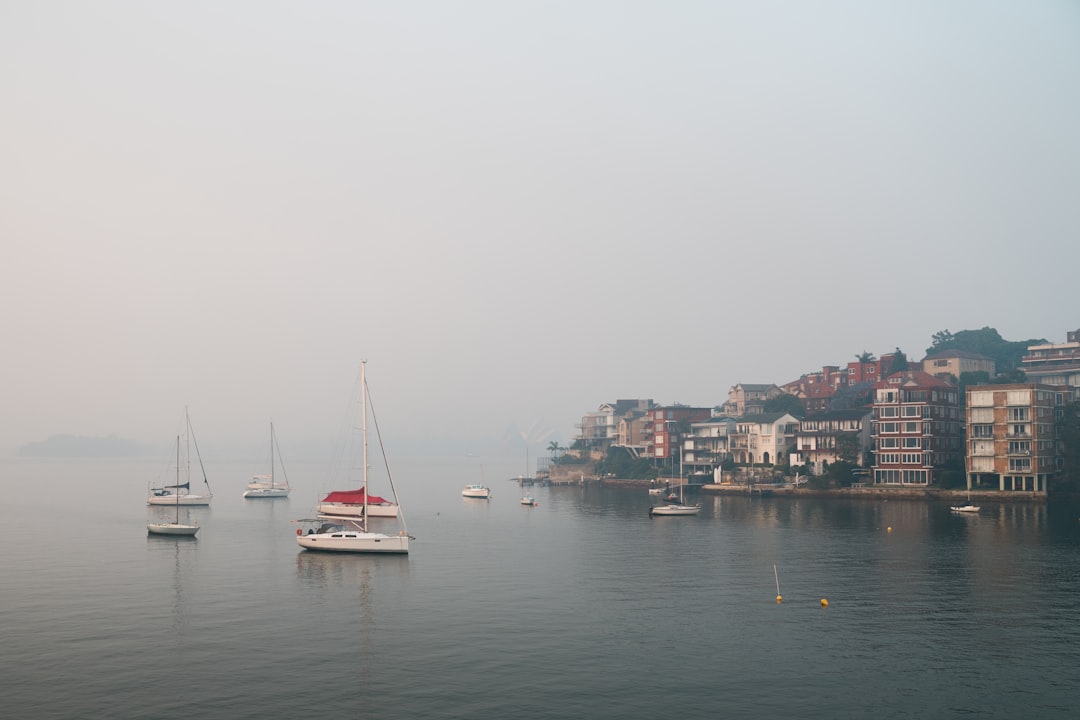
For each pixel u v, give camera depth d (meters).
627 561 104.75
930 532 129.38
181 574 96.12
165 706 52.97
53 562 105.19
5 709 52.41
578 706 53.19
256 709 52.53
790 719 51.31
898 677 58.34
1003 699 54.50
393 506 163.62
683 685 56.88
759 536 128.25
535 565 102.19
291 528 147.38
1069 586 86.19
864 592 83.94
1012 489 181.50
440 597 82.88
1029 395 176.88
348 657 62.72
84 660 61.84
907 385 196.75
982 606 77.69
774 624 71.69
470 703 53.62
